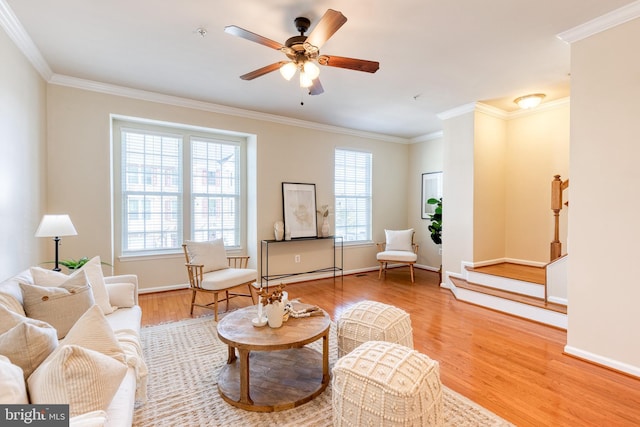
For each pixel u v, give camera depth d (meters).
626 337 2.33
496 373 2.37
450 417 1.87
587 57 2.51
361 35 2.62
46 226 2.70
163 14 2.34
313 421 1.84
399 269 6.36
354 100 4.23
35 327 1.26
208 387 2.18
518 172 4.70
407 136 6.39
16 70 2.60
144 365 1.82
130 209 4.29
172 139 4.56
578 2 2.20
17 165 2.62
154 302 4.05
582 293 2.55
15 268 2.56
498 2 2.19
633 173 2.29
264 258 4.96
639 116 2.26
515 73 3.36
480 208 4.48
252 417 1.87
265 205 4.96
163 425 1.80
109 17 2.38
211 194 4.89
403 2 2.19
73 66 3.23
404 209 6.57
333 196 5.66
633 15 2.25
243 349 1.92
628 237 2.31
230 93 4.00
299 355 2.58
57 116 3.50
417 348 2.79
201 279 3.52
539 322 3.34
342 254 5.78
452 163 4.67
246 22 2.45
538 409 1.95
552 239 4.36
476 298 3.99
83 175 3.65
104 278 2.72
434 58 3.02
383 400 1.44
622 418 1.86
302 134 5.31
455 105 4.44
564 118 4.23
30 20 2.41
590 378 2.29
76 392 1.09
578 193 2.57
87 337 1.37
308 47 2.15
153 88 3.84
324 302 4.14
